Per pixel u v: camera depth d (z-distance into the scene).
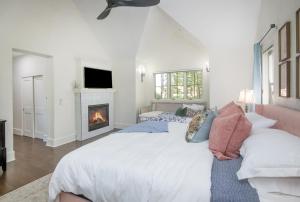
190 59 5.66
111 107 5.84
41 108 4.91
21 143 4.54
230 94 4.39
